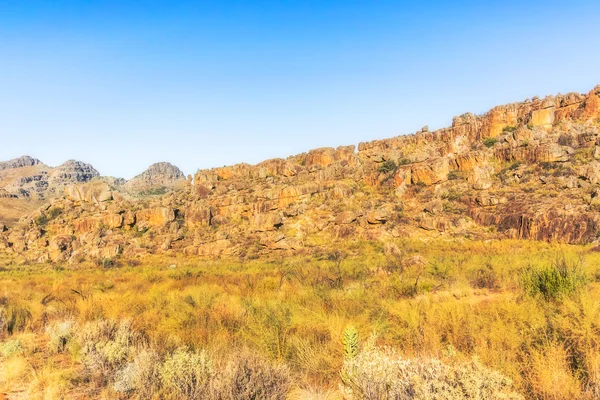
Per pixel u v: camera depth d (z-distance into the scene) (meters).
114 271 40.41
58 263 54.88
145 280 26.72
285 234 51.03
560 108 63.41
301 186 60.00
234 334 8.26
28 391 5.93
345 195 58.22
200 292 14.05
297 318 8.42
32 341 9.55
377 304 9.68
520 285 10.62
